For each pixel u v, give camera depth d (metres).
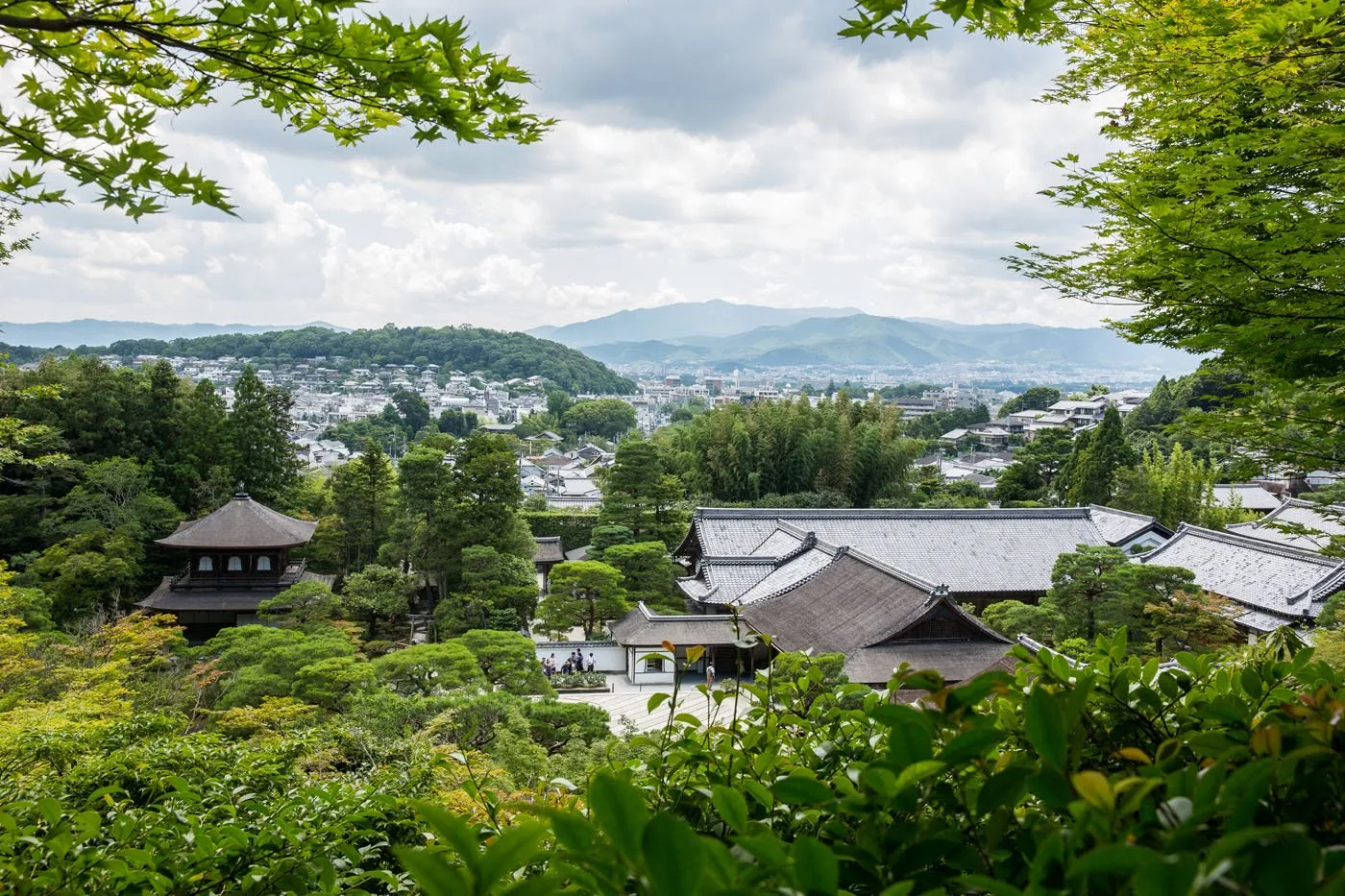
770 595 25.89
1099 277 5.14
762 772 2.30
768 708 2.73
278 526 29.73
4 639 14.60
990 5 2.79
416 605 33.81
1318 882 0.84
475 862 1.00
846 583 24.73
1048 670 2.15
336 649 18.11
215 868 2.72
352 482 35.44
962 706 1.63
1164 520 38.47
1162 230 4.57
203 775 5.93
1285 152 4.29
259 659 18.59
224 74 2.96
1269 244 4.22
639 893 1.03
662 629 26.30
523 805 2.43
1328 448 5.06
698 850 0.92
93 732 8.55
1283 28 3.87
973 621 21.06
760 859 1.20
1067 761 1.50
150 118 2.84
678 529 38.16
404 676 18.23
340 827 3.03
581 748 15.78
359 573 29.73
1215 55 4.45
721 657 26.30
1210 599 20.38
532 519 47.47
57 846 2.40
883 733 2.29
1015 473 49.06
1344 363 4.57
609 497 38.78
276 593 28.50
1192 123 5.16
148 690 16.17
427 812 1.02
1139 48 4.70
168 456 37.53
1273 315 4.43
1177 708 2.21
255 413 38.94
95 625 23.33
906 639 21.03
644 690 24.72
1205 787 1.18
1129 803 1.10
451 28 2.76
